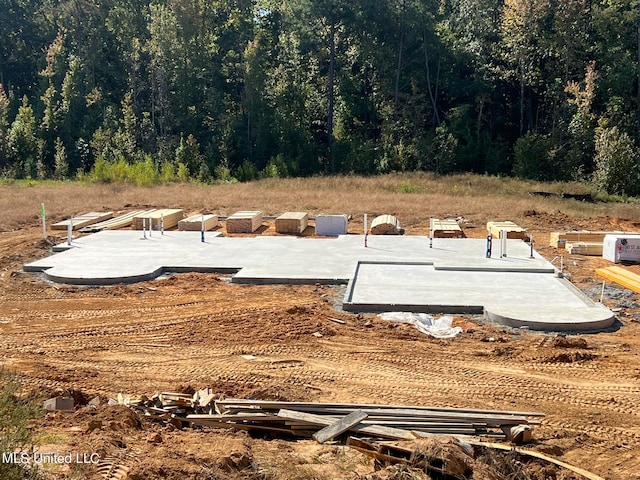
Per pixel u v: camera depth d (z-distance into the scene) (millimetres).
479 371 10297
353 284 14969
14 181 42000
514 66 53375
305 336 11859
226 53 57594
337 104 56250
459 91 54094
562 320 12305
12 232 23438
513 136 55281
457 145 51469
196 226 22922
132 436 7645
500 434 8047
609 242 18469
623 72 49531
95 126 53906
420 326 12391
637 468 7434
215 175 46906
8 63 62781
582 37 50594
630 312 13438
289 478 6715
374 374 10148
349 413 8266
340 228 22594
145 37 59188
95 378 9914
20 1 63844
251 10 60438
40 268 16938
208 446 7445
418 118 52625
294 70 55219
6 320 12961
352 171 46844
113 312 13484
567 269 17250
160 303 14086
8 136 51906
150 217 23266
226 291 14969
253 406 8398
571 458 7617
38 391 9031
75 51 59594
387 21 52781
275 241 20500
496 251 18672
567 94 50094
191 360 10750
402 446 7363
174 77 54281
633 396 9391
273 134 51656
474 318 12945
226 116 52656
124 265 16984
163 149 49906
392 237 21203
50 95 54344
